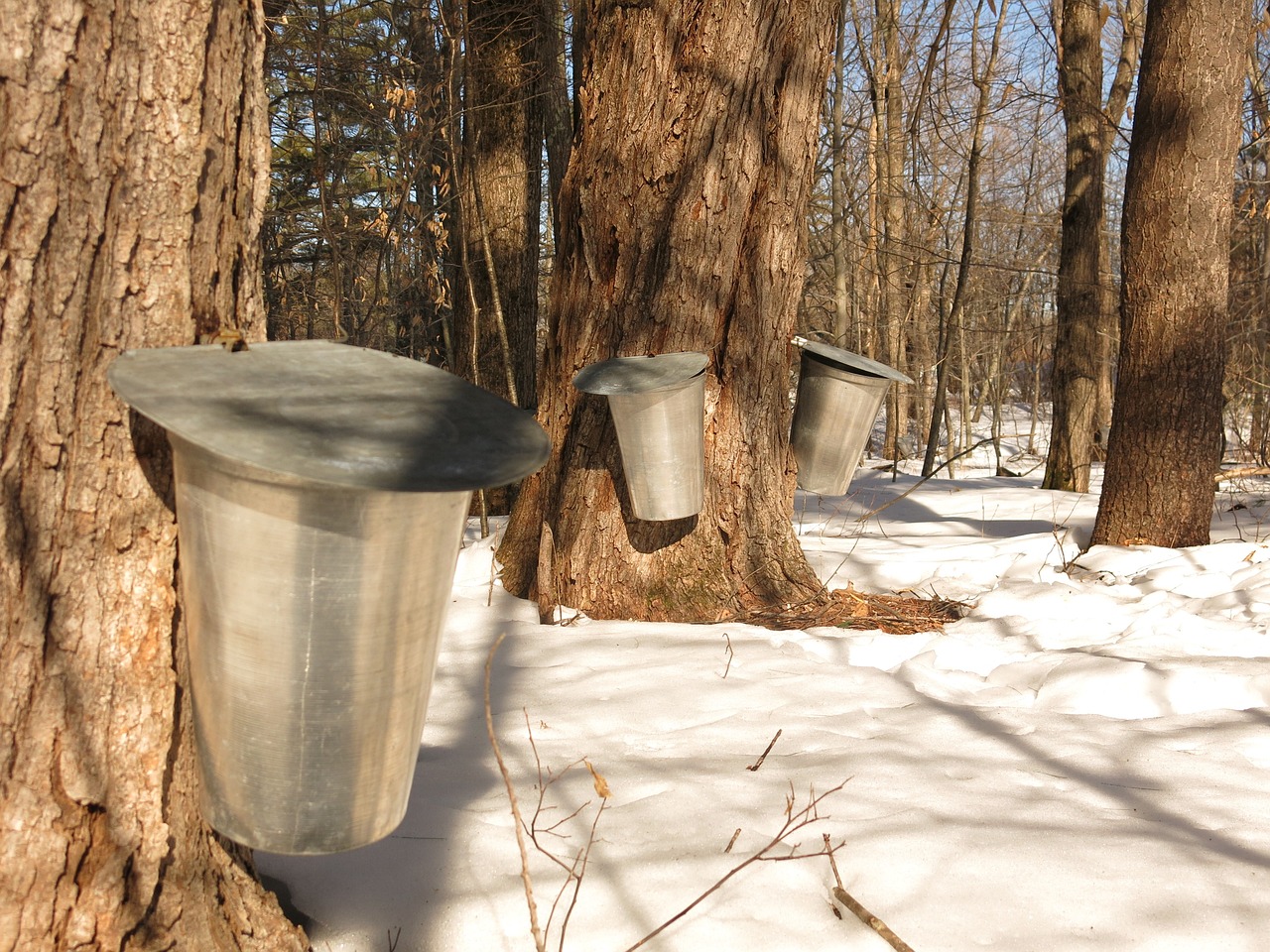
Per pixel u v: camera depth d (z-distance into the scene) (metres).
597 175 4.23
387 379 1.48
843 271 15.03
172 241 1.49
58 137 1.37
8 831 1.41
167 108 1.47
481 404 1.46
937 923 1.92
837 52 14.47
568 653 3.73
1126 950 1.84
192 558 1.34
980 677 3.60
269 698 1.34
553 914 1.95
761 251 4.29
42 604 1.41
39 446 1.40
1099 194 10.95
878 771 2.64
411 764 1.48
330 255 10.38
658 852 2.17
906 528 7.71
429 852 2.15
